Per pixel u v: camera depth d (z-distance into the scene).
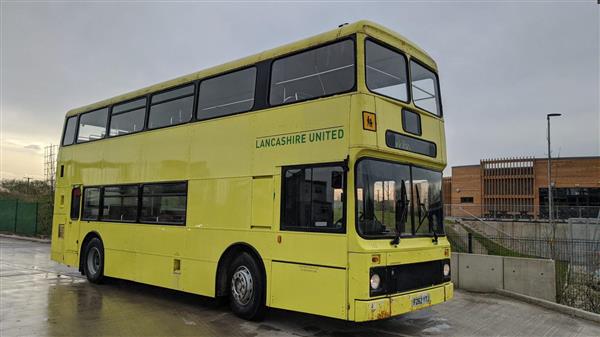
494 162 56.12
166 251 9.73
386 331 7.73
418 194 7.82
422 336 7.52
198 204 9.12
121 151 11.47
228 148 8.70
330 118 7.10
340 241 6.70
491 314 9.13
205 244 8.87
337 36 7.29
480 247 14.70
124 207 11.12
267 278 7.68
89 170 12.56
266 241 7.77
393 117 7.34
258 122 8.22
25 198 37.44
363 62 6.94
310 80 7.58
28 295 10.36
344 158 6.80
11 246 23.41
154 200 10.26
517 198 54.31
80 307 9.18
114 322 8.00
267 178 7.91
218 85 9.20
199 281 8.90
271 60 8.26
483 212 43.84
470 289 11.59
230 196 8.51
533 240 14.84
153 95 10.80
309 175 7.28
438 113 8.68
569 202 51.81
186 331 7.46
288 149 7.64
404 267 7.13
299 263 7.21
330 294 6.75
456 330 7.92
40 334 7.17
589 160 51.28
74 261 12.63
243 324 7.92
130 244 10.71
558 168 52.72
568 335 7.77
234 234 8.33
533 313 9.27
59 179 13.84
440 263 8.01
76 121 13.52
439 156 8.42
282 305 7.40
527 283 11.02
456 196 58.53
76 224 12.70
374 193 6.95
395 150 7.23
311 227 7.14
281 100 7.96
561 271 12.12
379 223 6.95
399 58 7.80
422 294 7.28
